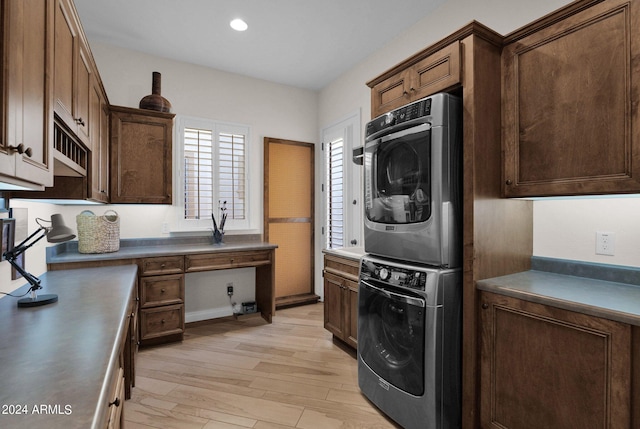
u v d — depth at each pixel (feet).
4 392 2.46
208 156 12.12
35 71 3.26
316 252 14.49
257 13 8.98
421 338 5.54
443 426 5.45
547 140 5.14
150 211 11.16
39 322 4.08
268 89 13.42
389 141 6.31
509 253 6.04
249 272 13.12
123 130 9.53
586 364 4.19
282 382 7.74
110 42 10.38
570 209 6.09
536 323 4.71
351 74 12.39
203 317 12.14
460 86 5.60
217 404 6.84
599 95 4.56
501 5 7.23
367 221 6.96
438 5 8.70
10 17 2.68
